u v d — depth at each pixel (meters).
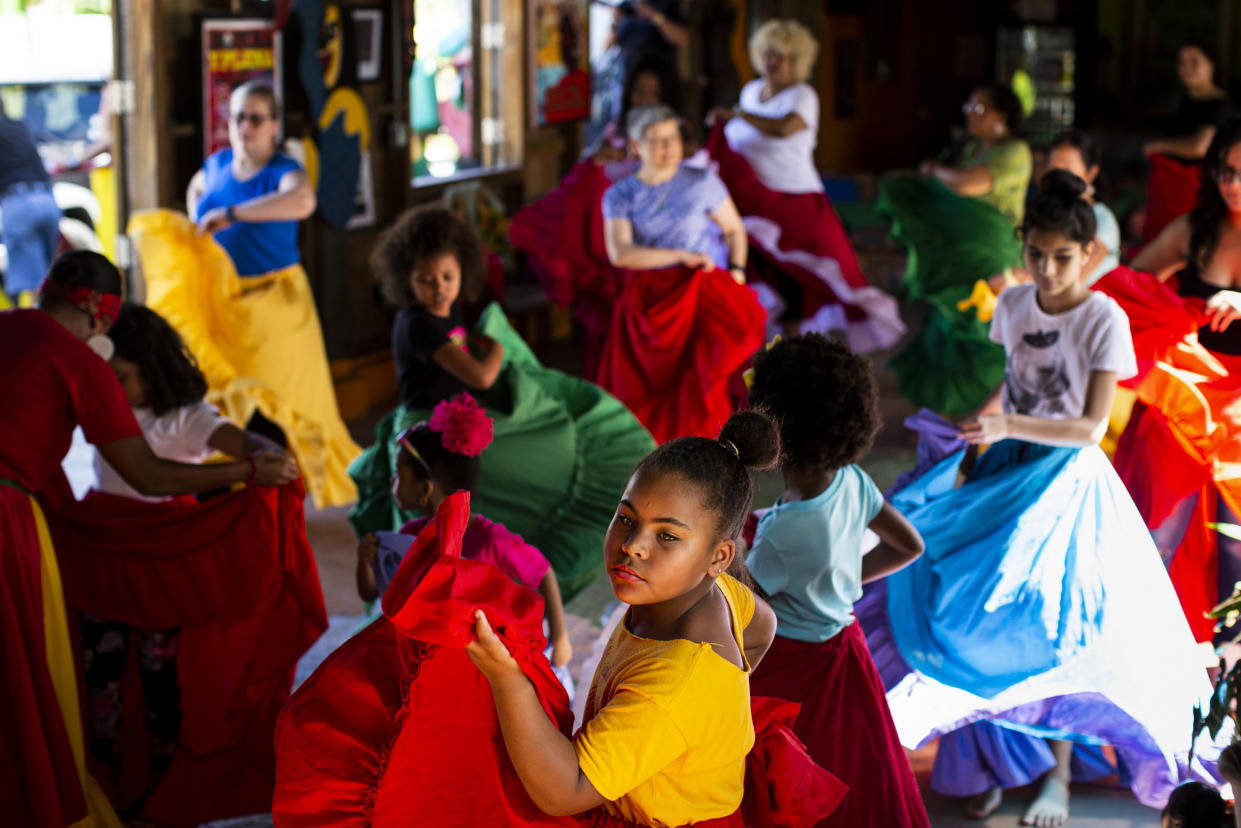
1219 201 4.09
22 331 3.22
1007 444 3.53
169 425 3.63
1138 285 3.94
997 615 3.32
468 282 4.41
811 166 7.82
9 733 3.16
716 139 7.79
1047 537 3.32
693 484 1.93
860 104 16.84
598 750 1.86
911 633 3.44
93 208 8.91
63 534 3.55
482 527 3.20
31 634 3.20
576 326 10.11
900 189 7.00
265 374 6.11
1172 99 15.99
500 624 1.77
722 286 5.88
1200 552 3.93
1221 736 3.26
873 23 16.77
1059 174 3.44
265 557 3.49
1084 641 3.26
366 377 8.23
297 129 7.27
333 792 2.10
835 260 7.81
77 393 3.25
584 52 10.32
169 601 3.52
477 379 4.24
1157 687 3.26
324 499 6.10
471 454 3.26
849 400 2.80
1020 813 3.67
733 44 13.08
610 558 1.97
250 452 3.61
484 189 9.09
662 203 5.91
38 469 3.24
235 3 7.06
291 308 6.26
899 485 3.92
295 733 2.11
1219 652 2.73
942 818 3.65
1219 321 3.83
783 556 2.84
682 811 1.97
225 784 3.64
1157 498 3.96
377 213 8.26
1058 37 17.84
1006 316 3.62
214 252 5.94
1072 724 3.45
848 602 2.91
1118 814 3.64
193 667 3.60
